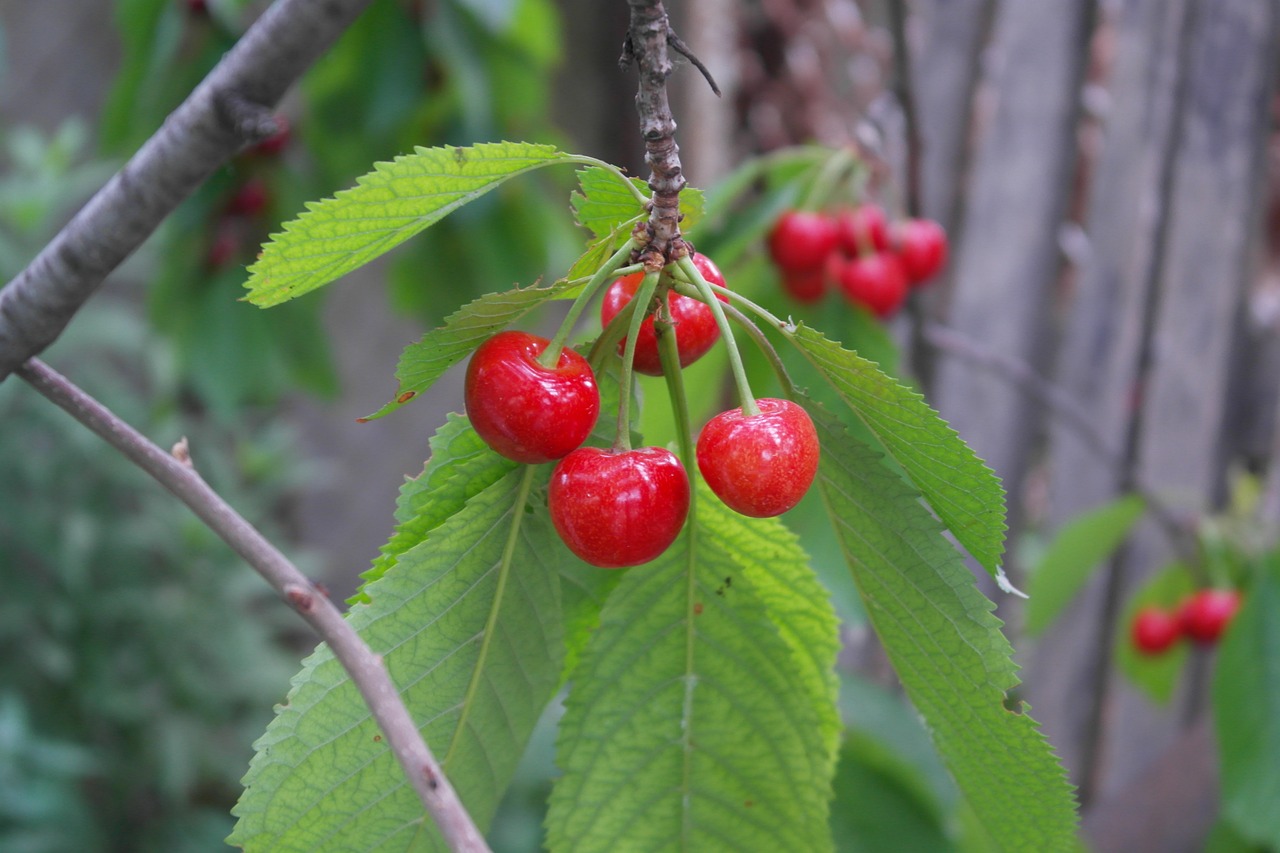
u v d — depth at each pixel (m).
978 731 0.43
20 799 1.02
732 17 1.02
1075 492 1.01
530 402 0.41
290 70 0.44
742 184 0.64
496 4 0.77
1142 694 1.05
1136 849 0.99
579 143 1.41
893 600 0.43
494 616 0.43
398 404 0.42
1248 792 0.73
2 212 1.14
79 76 1.49
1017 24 0.94
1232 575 0.90
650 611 0.45
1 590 1.15
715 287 0.42
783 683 0.45
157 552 1.31
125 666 1.23
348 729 0.42
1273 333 1.02
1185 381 1.00
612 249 0.43
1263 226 1.06
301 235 0.41
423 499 0.43
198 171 0.44
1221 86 0.96
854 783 0.74
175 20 0.80
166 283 0.89
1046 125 0.94
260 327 0.89
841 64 1.21
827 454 0.43
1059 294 1.09
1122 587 1.03
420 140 0.89
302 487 1.61
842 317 0.66
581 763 0.45
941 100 0.90
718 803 0.46
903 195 0.87
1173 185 0.97
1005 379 0.95
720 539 0.45
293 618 1.54
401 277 0.93
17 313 0.44
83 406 0.43
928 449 0.41
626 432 0.42
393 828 0.43
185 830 1.26
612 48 1.41
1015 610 1.02
